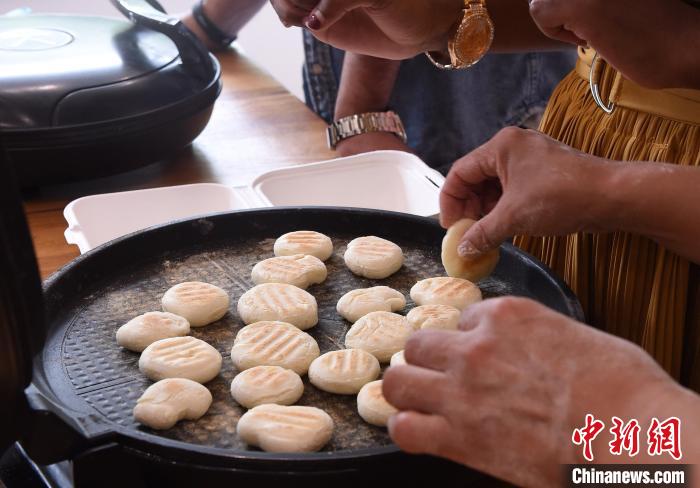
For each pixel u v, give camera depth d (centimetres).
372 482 75
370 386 93
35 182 152
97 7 323
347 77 189
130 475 76
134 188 161
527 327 63
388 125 179
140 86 153
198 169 169
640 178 90
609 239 114
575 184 93
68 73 150
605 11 93
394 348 103
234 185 158
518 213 97
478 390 63
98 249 117
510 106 204
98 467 74
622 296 113
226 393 97
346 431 90
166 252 125
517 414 61
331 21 118
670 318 109
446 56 134
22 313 63
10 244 62
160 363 97
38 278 65
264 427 86
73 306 112
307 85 235
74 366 101
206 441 89
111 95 150
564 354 61
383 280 122
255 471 73
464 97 208
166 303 111
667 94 106
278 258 121
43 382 89
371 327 106
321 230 132
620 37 94
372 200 156
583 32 95
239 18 224
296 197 153
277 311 109
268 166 170
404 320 108
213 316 111
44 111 145
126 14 168
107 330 108
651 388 59
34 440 71
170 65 161
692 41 93
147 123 151
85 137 146
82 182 164
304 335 105
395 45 139
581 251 117
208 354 100
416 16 124
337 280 122
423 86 212
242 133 185
